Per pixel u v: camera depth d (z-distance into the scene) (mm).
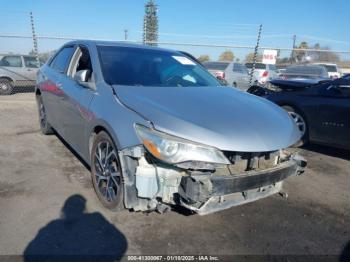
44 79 5258
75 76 3707
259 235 3121
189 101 3189
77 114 3811
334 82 5617
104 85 3479
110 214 3271
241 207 3631
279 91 6402
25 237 2852
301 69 15930
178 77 4047
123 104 3086
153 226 3123
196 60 4883
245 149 2762
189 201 2684
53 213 3244
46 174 4164
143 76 3811
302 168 3475
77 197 3578
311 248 2984
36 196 3570
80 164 4555
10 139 5641
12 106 8867
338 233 3260
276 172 3070
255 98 3895
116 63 3846
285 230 3240
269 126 3088
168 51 4625
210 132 2729
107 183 3330
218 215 3418
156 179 2756
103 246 2797
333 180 4645
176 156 2607
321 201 3947
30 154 4891
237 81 16094
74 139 4105
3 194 3582
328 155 5797
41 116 5910
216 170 2830
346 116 5309
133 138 2791
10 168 4316
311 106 5750
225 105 3268
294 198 3975
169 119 2754
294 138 3219
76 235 2918
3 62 12547
